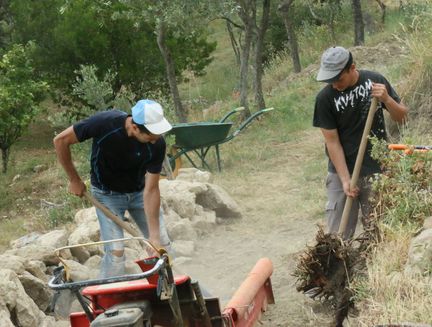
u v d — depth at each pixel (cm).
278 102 1650
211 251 817
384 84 611
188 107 2119
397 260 578
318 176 1071
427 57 1076
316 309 607
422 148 653
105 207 577
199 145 1190
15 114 1753
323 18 2303
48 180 1598
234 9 1383
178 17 1363
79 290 464
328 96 615
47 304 652
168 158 1158
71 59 2036
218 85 2455
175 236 834
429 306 498
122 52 2028
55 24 2064
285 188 1052
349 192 603
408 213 636
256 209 964
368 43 1947
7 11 2295
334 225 641
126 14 1490
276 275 703
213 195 927
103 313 440
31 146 2139
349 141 623
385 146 612
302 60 2198
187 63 2167
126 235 786
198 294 468
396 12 2259
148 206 575
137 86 2062
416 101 1034
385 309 506
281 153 1266
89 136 564
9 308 582
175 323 461
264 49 2459
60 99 2098
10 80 1748
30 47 1902
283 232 854
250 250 802
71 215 1112
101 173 588
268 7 1589
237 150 1324
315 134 1361
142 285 456
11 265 652
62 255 747
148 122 532
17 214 1409
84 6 2016
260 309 602
